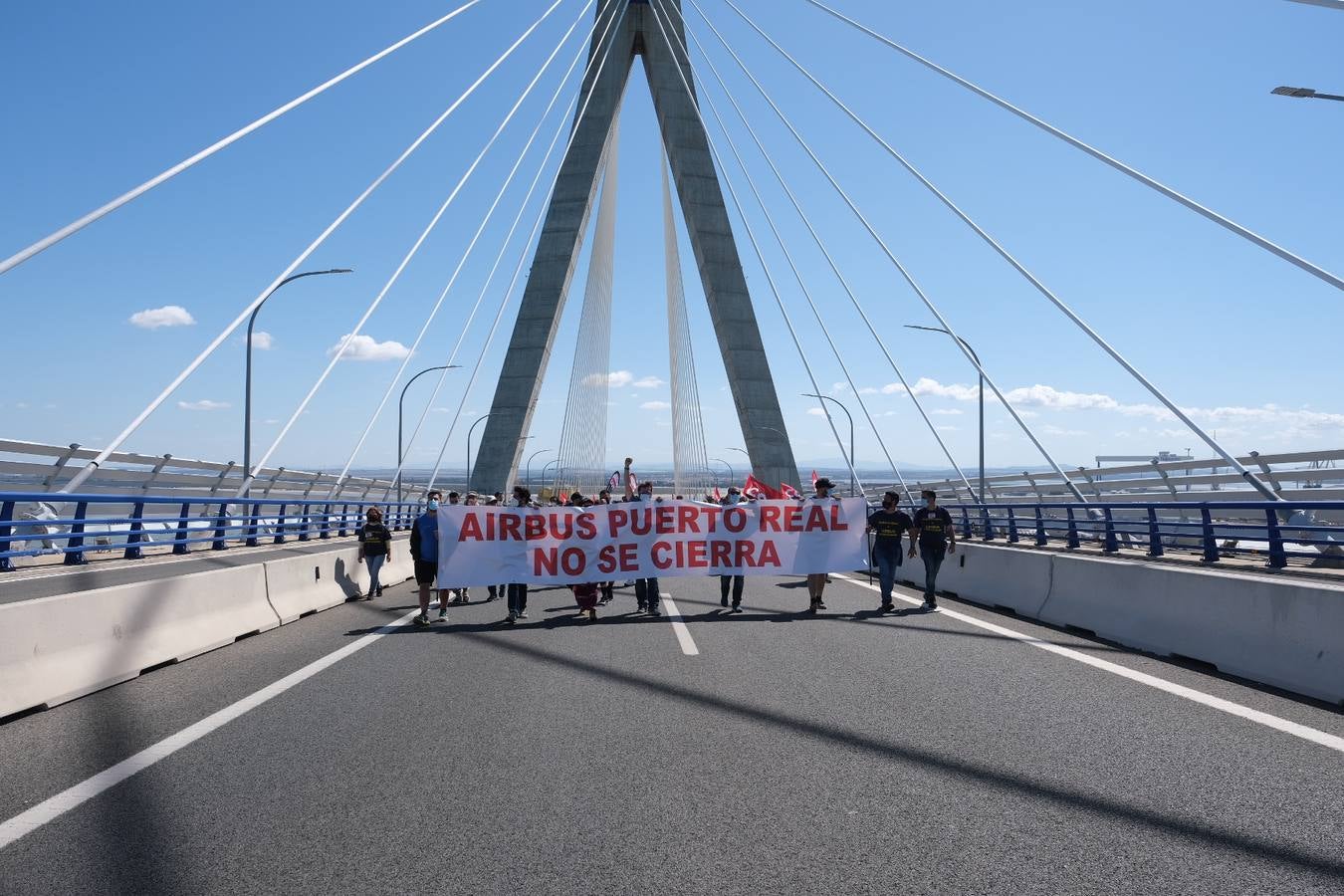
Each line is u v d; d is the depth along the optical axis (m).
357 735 6.92
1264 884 4.16
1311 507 13.38
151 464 28.92
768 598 17.16
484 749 6.51
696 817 5.08
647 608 15.28
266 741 6.76
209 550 29.06
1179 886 4.14
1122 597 11.71
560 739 6.78
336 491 32.78
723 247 47.22
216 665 10.24
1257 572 14.16
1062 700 8.06
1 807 5.29
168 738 6.89
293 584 14.86
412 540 13.98
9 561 21.09
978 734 6.88
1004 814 5.11
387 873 4.32
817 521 15.52
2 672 7.70
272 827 4.93
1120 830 4.85
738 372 46.12
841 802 5.32
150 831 4.88
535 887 4.16
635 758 6.27
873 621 13.63
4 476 23.69
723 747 6.54
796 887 4.15
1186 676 9.22
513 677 9.26
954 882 4.20
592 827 4.93
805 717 7.43
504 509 14.30
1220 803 5.27
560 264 48.34
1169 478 29.50
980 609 15.33
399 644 11.68
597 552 14.66
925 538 15.20
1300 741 6.67
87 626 8.95
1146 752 6.38
